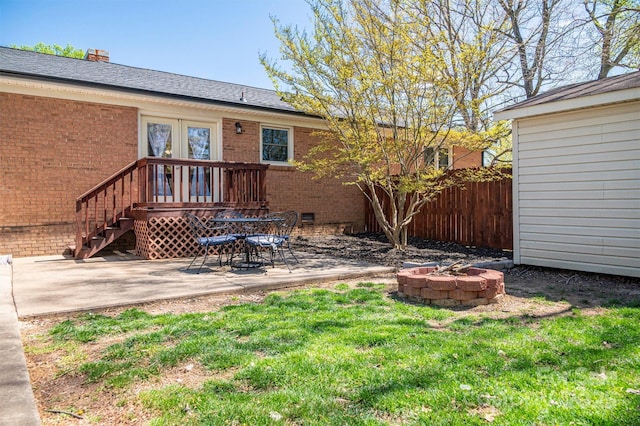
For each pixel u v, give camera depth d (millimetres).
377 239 11016
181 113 9570
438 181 9391
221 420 2033
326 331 3387
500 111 6980
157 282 5445
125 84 8883
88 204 8195
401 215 8867
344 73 7398
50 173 8039
